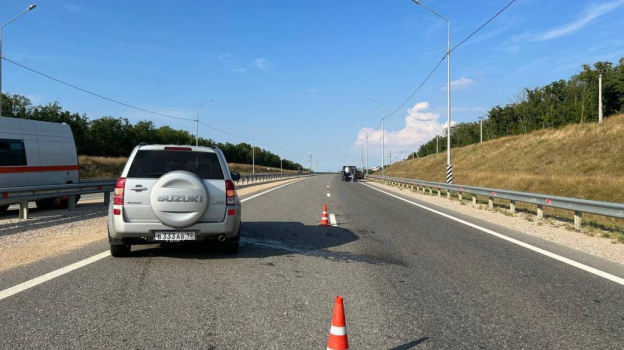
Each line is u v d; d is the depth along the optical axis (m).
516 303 5.14
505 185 33.62
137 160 7.07
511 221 13.52
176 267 6.68
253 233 10.20
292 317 4.54
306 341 3.90
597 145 38.81
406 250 8.44
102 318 4.41
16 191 11.74
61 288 5.45
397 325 4.36
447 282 6.07
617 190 23.88
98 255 7.43
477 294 5.50
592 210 11.15
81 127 68.12
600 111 47.41
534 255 8.06
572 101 74.62
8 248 8.01
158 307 4.79
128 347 3.71
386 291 5.59
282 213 14.72
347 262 7.28
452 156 71.81
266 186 36.78
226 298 5.16
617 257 7.98
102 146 70.81
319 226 11.75
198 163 7.23
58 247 8.12
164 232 6.81
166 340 3.88
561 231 11.43
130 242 6.98
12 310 4.61
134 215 6.75
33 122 15.19
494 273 6.62
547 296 5.43
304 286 5.75
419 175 69.12
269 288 5.62
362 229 11.30
